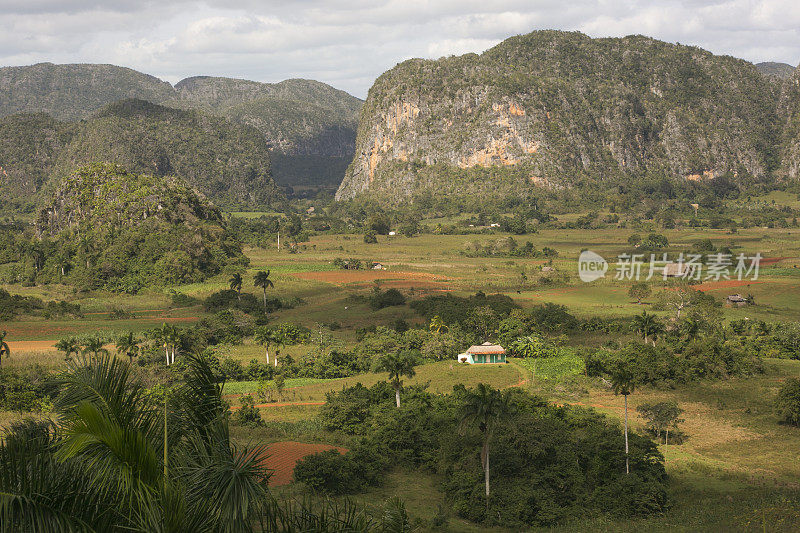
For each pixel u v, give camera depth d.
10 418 55.50
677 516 41.47
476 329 98.44
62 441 10.96
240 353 92.38
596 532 38.75
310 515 12.76
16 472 10.48
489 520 41.97
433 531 39.44
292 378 81.75
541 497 43.78
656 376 74.56
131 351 83.12
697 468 51.66
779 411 62.38
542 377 77.56
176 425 12.34
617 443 49.59
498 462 47.47
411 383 76.00
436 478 50.53
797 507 40.75
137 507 10.75
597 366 78.12
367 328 102.38
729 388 72.25
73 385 11.42
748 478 49.28
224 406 12.96
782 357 84.38
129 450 10.84
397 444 53.78
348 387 75.31
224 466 11.47
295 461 48.38
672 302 110.56
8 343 96.56
